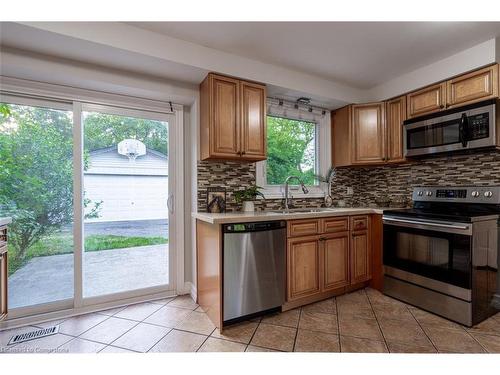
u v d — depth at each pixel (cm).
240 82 235
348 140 309
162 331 191
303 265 229
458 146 229
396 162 289
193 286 257
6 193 207
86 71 203
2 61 177
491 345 171
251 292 203
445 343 174
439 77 243
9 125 208
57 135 223
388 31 197
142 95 239
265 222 210
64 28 165
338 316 213
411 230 234
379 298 250
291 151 316
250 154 239
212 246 205
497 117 211
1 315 185
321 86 279
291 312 221
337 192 340
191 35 200
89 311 225
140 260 251
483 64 214
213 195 255
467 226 193
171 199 262
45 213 219
